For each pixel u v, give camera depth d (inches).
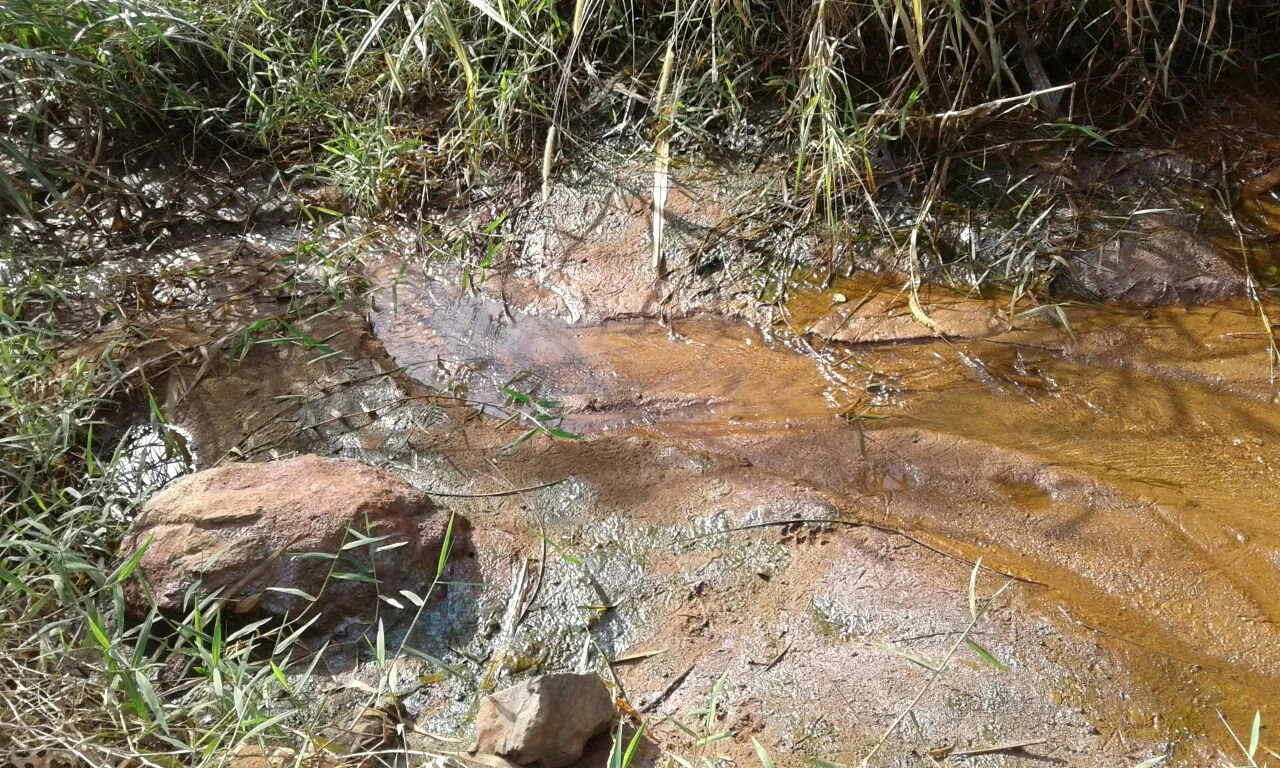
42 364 70.5
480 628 53.4
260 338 76.3
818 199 80.3
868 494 59.5
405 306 80.4
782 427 65.6
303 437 67.7
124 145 95.5
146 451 66.1
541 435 66.3
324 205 91.0
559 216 84.7
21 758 45.1
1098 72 83.9
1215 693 46.5
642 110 89.8
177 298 81.5
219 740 43.8
